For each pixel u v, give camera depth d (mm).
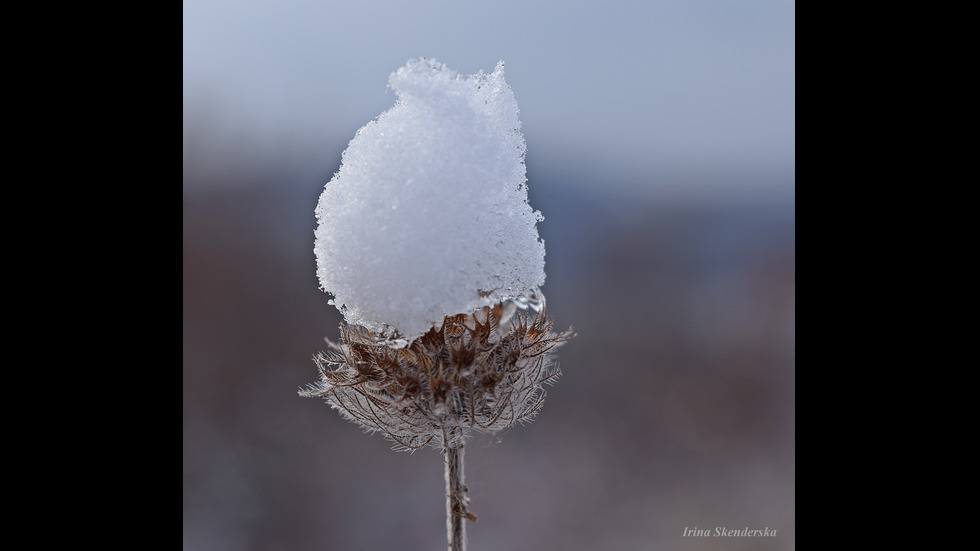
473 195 168
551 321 178
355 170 168
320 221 171
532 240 174
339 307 172
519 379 175
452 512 177
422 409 171
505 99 173
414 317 167
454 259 166
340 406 177
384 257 165
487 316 173
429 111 168
